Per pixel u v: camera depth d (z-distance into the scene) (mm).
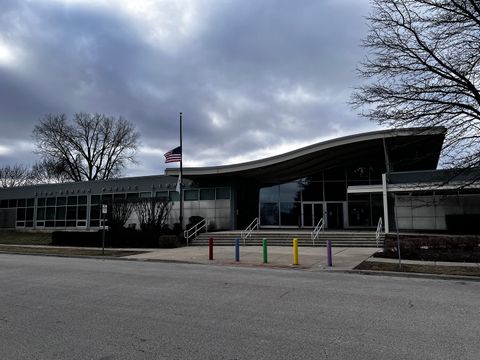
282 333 5629
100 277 11398
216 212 30562
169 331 5750
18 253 21406
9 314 6840
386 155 24719
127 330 5805
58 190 38281
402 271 12141
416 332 5695
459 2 14375
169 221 31656
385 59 15641
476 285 10148
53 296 8461
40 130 56031
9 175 73562
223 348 4984
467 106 14695
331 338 5395
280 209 32719
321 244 21766
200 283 10219
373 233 23297
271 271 12875
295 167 30156
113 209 25922
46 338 5438
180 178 27000
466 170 16906
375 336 5488
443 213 25719
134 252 20156
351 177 31812
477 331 5750
